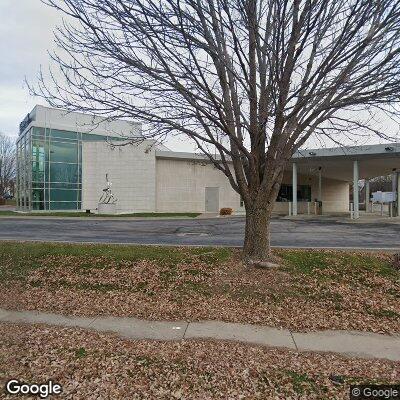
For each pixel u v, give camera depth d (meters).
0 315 5.62
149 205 29.28
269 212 7.79
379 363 4.02
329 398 3.27
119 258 8.48
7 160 69.94
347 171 28.97
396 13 4.66
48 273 7.79
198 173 30.36
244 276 7.08
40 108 31.19
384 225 18.94
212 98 5.59
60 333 4.82
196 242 11.90
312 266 7.72
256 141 7.08
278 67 5.47
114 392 3.34
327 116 7.14
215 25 5.39
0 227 18.03
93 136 33.34
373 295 6.38
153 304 6.09
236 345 4.47
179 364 3.90
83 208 30.17
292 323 5.27
